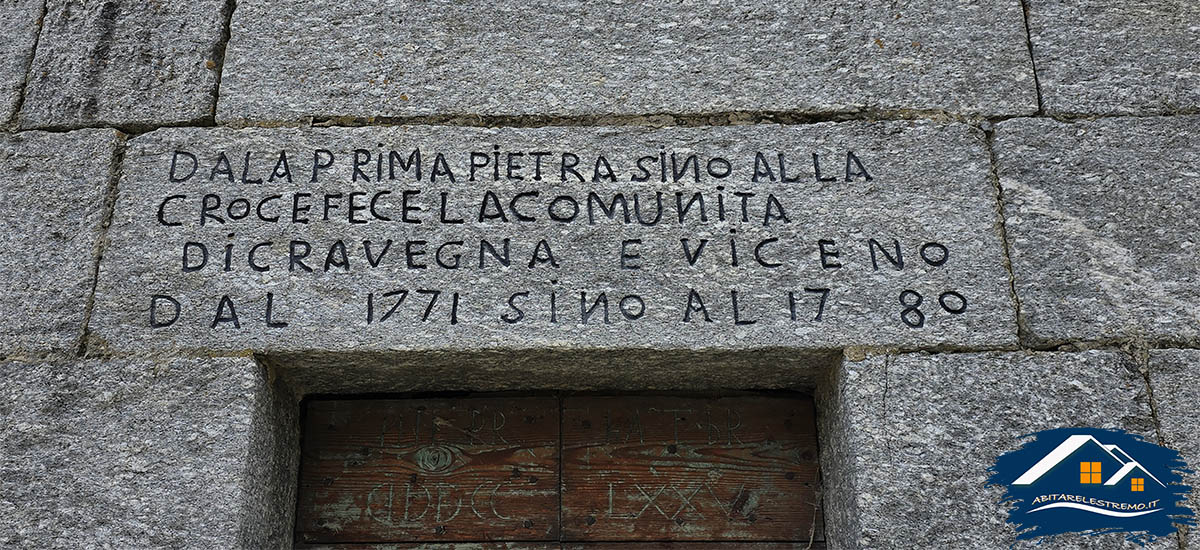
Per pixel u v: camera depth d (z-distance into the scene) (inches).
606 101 123.2
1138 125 120.5
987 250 113.8
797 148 119.6
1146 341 109.7
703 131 120.9
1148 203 116.1
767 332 110.0
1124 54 125.0
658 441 120.0
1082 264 113.0
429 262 113.3
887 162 118.6
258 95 123.6
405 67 125.3
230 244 114.1
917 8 128.0
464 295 111.8
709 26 127.4
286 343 109.5
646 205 116.6
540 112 122.6
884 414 106.7
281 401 115.2
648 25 127.6
